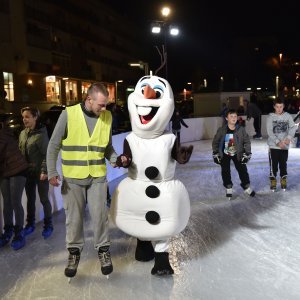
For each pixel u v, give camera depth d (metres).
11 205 4.16
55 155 3.26
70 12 37.69
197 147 12.37
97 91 3.15
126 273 3.51
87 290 3.21
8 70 27.86
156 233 3.37
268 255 3.85
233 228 4.65
